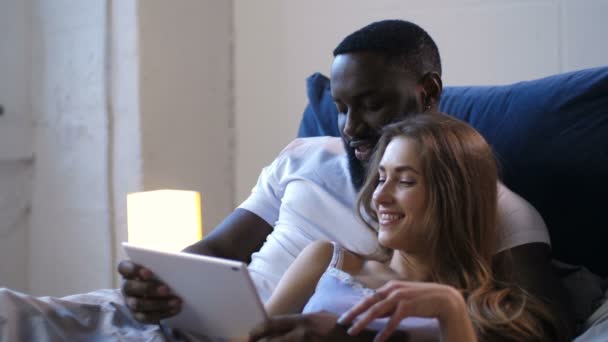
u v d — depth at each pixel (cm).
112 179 252
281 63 256
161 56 247
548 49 210
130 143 246
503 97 165
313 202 155
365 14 237
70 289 266
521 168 155
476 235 122
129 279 122
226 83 267
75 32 258
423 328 111
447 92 176
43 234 274
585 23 204
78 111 259
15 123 272
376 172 136
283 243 154
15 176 275
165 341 125
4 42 270
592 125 152
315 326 104
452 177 121
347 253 133
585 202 149
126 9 243
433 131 123
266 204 169
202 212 261
